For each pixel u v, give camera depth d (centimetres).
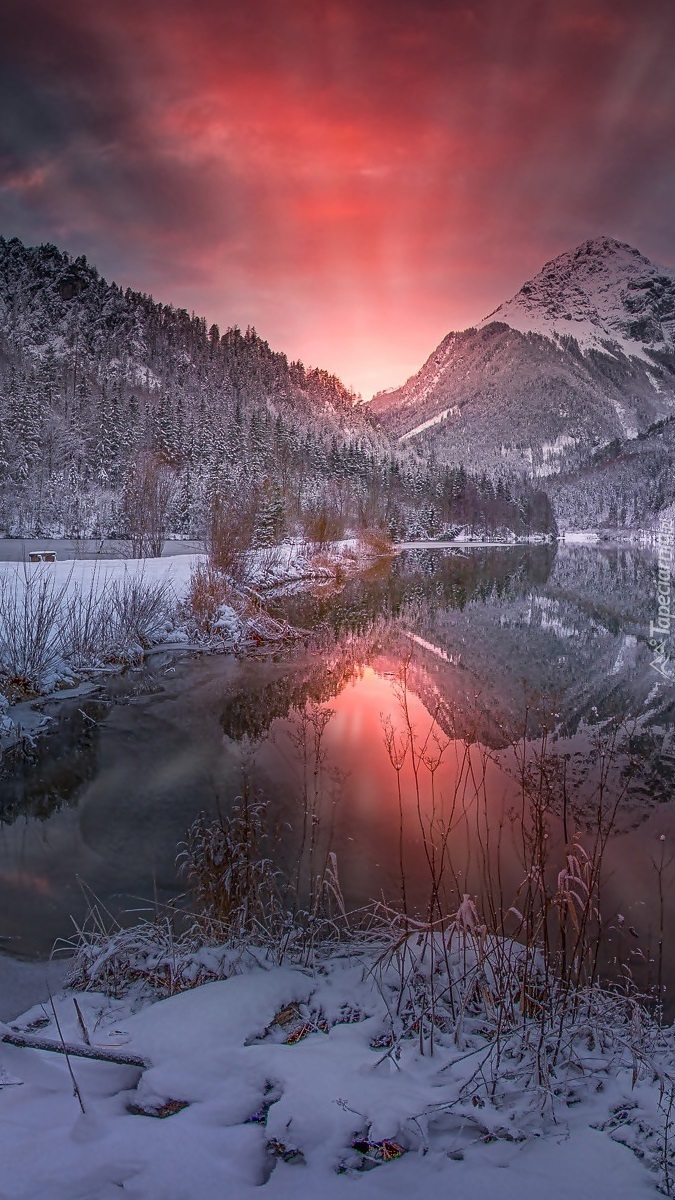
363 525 6291
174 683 1254
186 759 850
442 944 348
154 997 322
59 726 984
